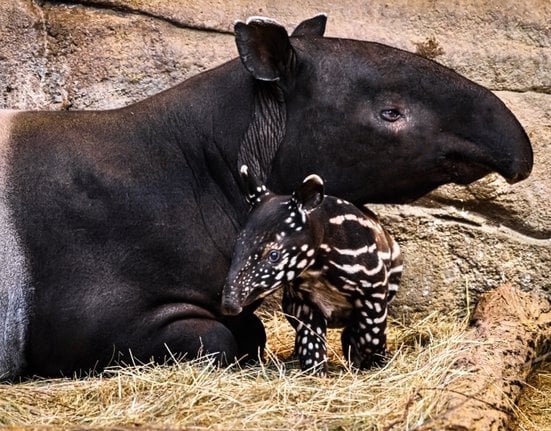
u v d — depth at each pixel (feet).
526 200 51.13
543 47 51.44
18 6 51.39
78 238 40.78
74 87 51.65
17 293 40.42
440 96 41.45
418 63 41.86
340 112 41.47
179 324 41.19
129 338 40.93
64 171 41.24
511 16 51.47
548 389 45.32
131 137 42.14
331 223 39.52
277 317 50.88
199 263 41.47
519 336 45.68
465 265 51.47
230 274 37.63
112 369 41.04
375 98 41.50
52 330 40.65
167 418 36.55
